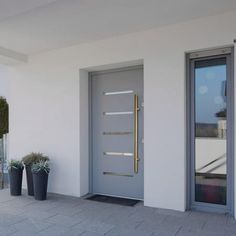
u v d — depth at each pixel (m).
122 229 3.24
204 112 3.86
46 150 5.04
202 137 3.87
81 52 4.67
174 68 3.86
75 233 3.14
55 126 4.94
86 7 3.31
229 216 3.61
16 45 4.73
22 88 5.36
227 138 3.66
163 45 3.94
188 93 3.88
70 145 4.78
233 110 3.60
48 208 4.05
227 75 3.66
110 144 4.74
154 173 3.99
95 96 4.88
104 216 3.68
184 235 3.06
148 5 3.27
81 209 3.99
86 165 4.84
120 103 4.64
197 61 3.89
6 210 3.96
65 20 3.70
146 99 4.05
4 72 6.28
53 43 4.63
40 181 4.45
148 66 4.04
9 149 5.55
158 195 3.96
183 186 3.79
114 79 4.70
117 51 4.31
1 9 3.07
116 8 3.34
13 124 5.46
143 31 4.09
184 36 3.79
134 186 4.50
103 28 3.99
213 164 3.80
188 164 3.88
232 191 3.62
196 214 3.70
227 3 3.25
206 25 3.64
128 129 4.57
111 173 4.72
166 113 3.90
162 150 3.93
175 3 3.23
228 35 3.51
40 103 5.12
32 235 3.09
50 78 5.01
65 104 4.84
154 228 3.26
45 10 3.38
